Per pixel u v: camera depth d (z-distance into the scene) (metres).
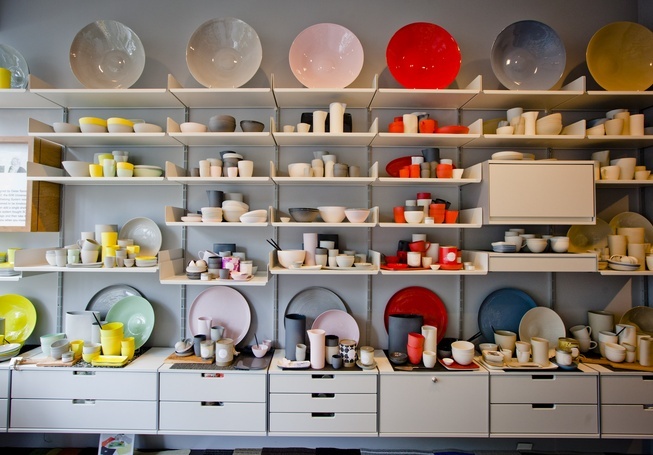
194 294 2.14
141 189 2.14
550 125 1.91
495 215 1.85
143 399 1.78
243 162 1.88
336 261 1.91
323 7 2.17
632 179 1.93
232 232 2.14
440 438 2.10
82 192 2.14
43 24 2.15
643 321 2.10
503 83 2.04
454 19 2.18
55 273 2.13
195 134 1.85
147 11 2.16
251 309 2.13
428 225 1.84
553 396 1.78
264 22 2.16
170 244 2.13
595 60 2.06
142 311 2.10
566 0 2.19
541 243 1.87
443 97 1.97
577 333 2.01
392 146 2.14
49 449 2.05
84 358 1.83
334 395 1.79
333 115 1.87
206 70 2.03
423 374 1.78
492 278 2.16
